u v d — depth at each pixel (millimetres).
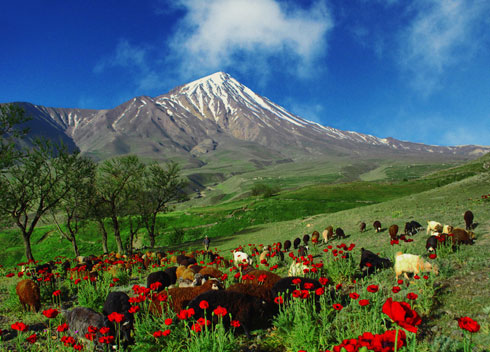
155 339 6375
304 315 6086
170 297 8047
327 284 10320
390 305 2697
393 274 9484
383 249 15086
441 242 11062
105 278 14859
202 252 22203
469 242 11578
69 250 54250
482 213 19141
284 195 86625
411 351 3863
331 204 67062
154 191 45219
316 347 5426
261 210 67500
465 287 7004
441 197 33219
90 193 35906
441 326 5711
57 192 32000
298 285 7738
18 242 57562
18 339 7730
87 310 7879
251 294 7996
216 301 7250
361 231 23906
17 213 28047
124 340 7152
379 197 74375
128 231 60281
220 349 5105
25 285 11008
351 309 7242
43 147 29344
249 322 7301
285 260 18531
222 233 59594
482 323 5414
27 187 28984
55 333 8633
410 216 24812
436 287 7098
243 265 12711
